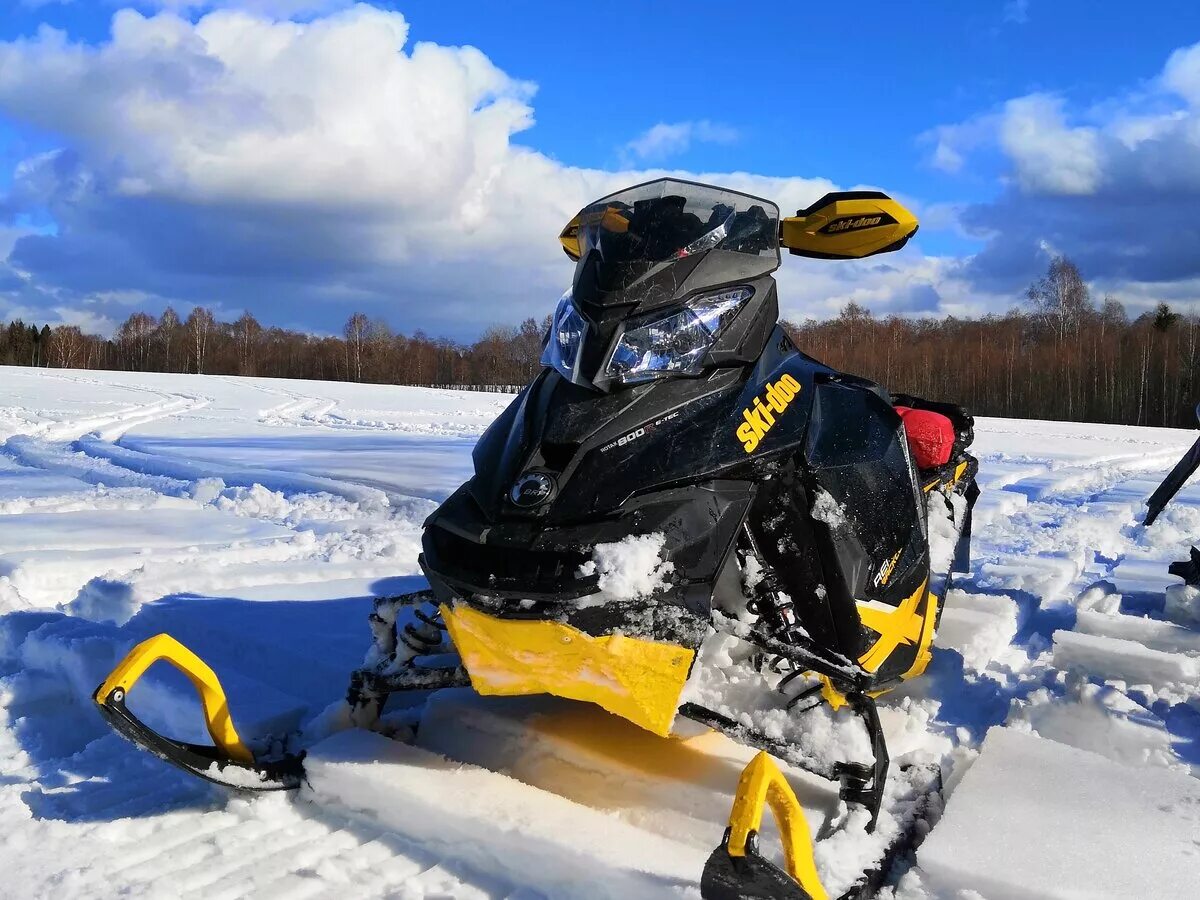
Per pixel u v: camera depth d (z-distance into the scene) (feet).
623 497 7.44
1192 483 32.12
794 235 11.47
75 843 7.89
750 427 8.06
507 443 8.38
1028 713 10.72
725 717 8.11
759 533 8.61
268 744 9.25
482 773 8.30
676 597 7.29
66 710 11.22
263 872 7.58
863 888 7.11
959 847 7.36
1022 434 54.08
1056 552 20.13
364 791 8.17
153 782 9.16
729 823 6.05
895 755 9.11
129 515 22.43
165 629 13.07
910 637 9.71
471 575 7.55
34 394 70.23
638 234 8.53
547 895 7.31
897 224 10.85
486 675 7.88
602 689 7.39
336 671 11.43
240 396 75.87
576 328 8.33
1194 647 12.57
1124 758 9.96
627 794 8.23
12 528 20.31
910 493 9.74
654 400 7.99
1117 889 6.83
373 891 7.41
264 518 22.56
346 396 79.05
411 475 28.48
